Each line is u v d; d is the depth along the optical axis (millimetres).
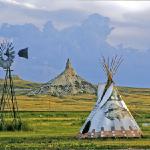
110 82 94500
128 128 90312
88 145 77438
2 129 107375
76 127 119875
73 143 79812
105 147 75812
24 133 100062
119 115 90938
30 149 73438
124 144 78812
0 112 121562
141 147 76312
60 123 133500
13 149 73250
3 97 116688
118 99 93062
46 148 74375
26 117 161250
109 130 89562
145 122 139875
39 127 118312
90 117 91188
